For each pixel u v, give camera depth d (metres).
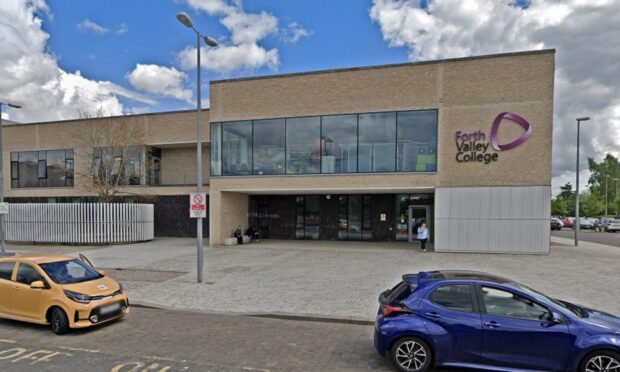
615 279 10.50
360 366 5.00
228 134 19.38
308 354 5.43
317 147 18.02
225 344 5.85
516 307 4.70
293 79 18.41
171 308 7.96
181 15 10.20
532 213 15.39
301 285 9.88
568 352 4.40
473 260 13.93
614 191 68.50
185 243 20.48
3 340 6.10
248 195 22.50
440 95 16.45
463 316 4.72
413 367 4.77
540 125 15.38
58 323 6.33
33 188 27.22
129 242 20.75
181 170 26.22
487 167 15.88
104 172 23.77
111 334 6.36
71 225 20.02
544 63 15.38
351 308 7.72
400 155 16.92
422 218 20.38
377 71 17.25
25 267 7.00
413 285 5.18
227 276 11.17
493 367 4.59
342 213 21.66
